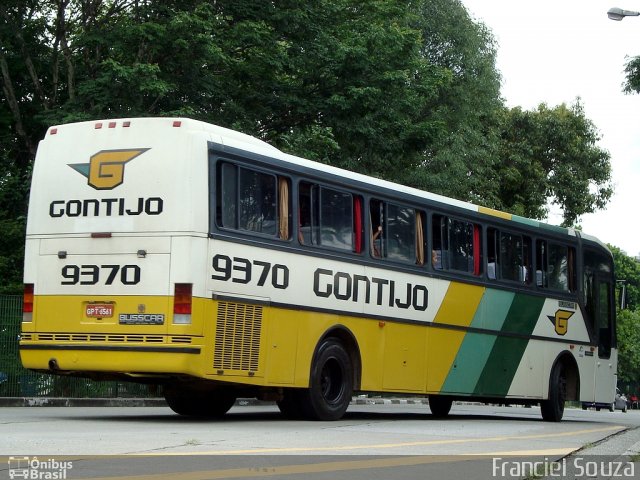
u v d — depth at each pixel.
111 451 10.86
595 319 24.61
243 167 15.91
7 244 27.69
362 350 18.00
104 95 27.30
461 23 49.78
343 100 30.92
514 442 14.31
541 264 22.94
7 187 28.67
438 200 20.12
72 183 15.84
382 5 34.38
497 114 54.66
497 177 51.72
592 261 24.69
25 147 30.61
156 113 28.70
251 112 31.44
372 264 18.27
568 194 59.56
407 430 16.12
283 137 29.72
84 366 15.36
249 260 15.81
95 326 15.38
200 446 11.70
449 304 20.12
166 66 29.02
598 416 32.62
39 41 30.55
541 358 22.77
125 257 15.31
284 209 16.59
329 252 17.36
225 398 18.88
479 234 21.17
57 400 23.41
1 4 29.83
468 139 48.59
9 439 12.13
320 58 31.61
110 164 15.62
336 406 17.50
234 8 30.28
